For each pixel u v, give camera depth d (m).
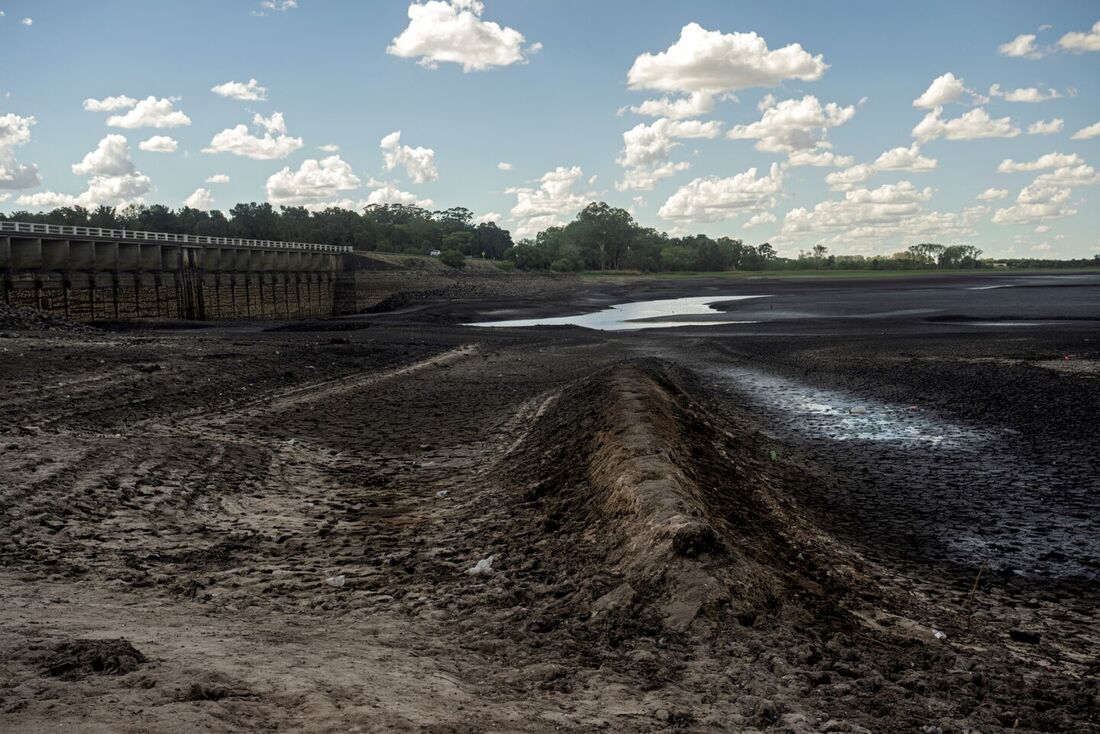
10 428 18.50
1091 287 114.50
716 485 13.90
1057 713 7.01
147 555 11.02
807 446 21.02
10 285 62.31
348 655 7.11
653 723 6.08
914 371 33.50
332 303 119.75
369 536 12.45
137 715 5.02
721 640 7.78
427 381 33.19
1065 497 15.85
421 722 5.39
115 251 74.94
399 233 195.75
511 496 14.55
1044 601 10.85
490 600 9.23
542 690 6.71
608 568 9.67
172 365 31.44
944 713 6.79
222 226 172.25
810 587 9.73
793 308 85.44
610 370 29.59
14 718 4.88
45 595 8.83
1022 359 35.75
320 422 23.42
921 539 13.48
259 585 9.84
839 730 6.23
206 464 16.70
